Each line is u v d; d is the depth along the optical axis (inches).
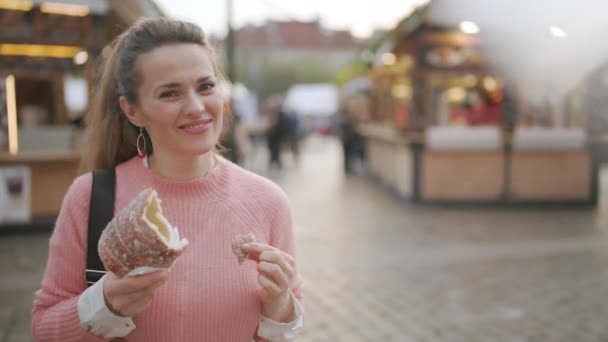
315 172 635.5
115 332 51.7
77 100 650.8
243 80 1788.9
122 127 64.2
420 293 216.8
